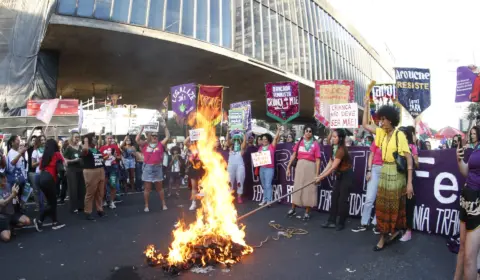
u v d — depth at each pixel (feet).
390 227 15.65
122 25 63.52
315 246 16.94
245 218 22.97
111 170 28.09
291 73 110.63
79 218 24.25
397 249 16.22
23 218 19.93
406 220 17.42
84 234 19.89
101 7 61.11
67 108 46.34
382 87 27.04
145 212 26.04
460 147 11.81
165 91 108.99
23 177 25.50
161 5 70.23
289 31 113.39
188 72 91.61
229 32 83.76
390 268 13.97
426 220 18.71
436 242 17.12
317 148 22.71
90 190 23.58
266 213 24.47
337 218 22.61
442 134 50.21
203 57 81.61
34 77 61.11
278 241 17.84
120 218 23.99
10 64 59.62
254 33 95.14
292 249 16.52
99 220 23.45
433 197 18.56
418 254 15.44
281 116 28.60
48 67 66.69
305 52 122.42
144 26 67.00
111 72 86.07
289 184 27.86
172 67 86.28
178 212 25.77
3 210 19.31
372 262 14.65
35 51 61.21
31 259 15.71
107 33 63.00
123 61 78.54
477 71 25.00
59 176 30.78
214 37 80.59
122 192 38.29
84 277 13.52
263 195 28.19
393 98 26.71
